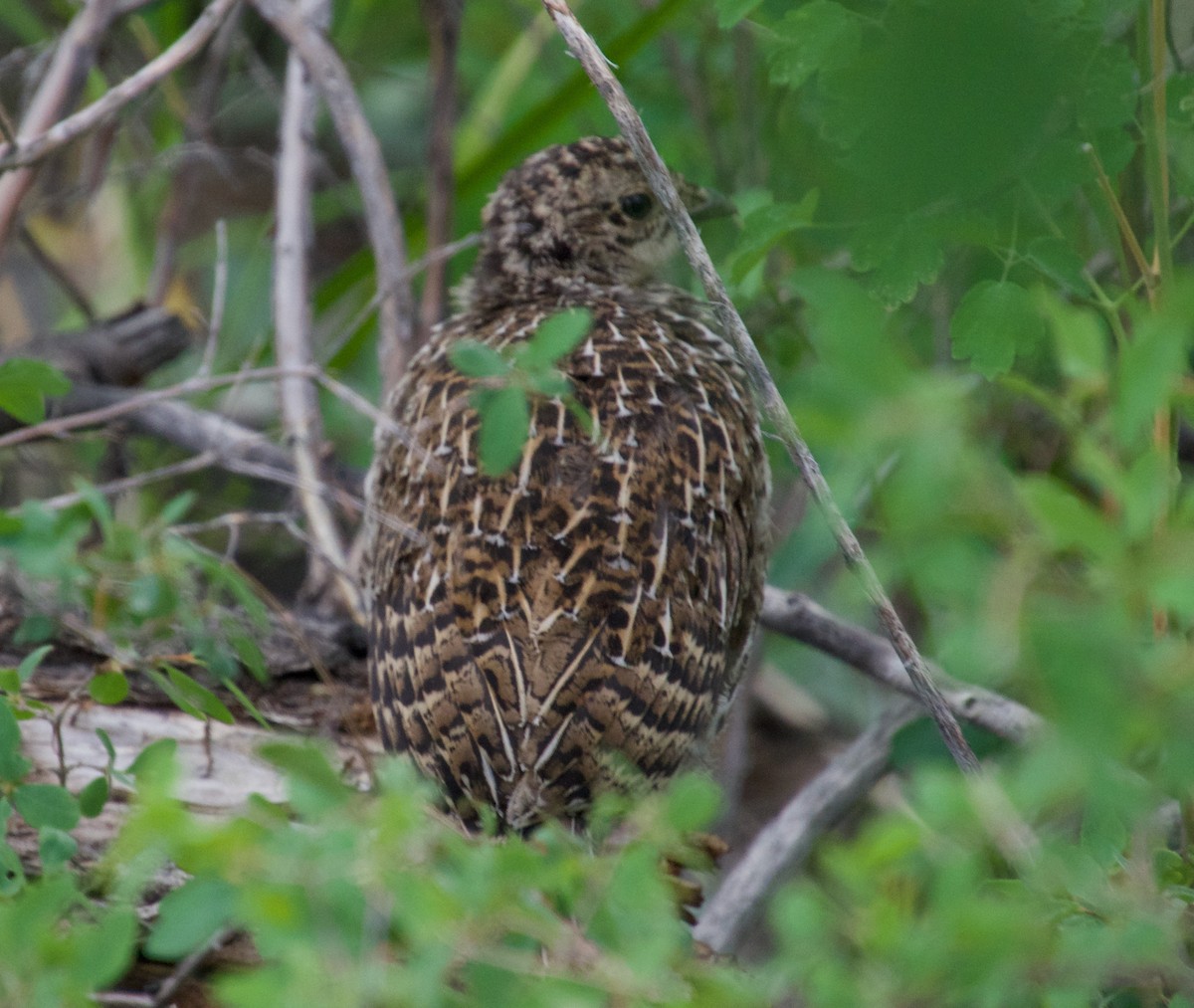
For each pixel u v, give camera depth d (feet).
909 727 31.32
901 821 17.38
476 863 17.31
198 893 17.34
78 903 22.47
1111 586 14.90
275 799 28.48
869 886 17.12
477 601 26.00
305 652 30.55
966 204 24.85
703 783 17.98
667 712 26.11
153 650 29.53
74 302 42.22
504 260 34.68
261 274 46.14
